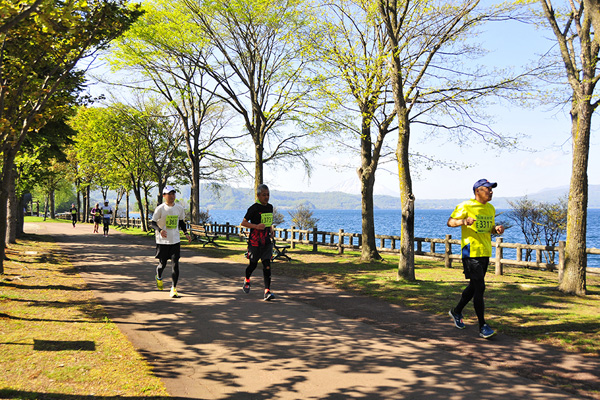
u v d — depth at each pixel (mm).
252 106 17406
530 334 5539
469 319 6414
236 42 16375
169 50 16609
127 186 32781
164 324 5875
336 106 13188
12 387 3473
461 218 5488
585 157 8266
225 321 6133
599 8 6348
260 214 7746
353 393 3732
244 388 3814
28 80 8078
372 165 13820
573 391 3762
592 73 8125
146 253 14875
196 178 24453
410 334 5633
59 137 14852
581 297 7996
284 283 9625
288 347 5031
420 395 3693
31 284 8172
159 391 3623
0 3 5227
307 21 15219
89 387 3600
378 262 13500
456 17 10867
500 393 3734
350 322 6230
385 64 11836
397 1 11484
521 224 21578
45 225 33625
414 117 12031
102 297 7434
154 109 28281
